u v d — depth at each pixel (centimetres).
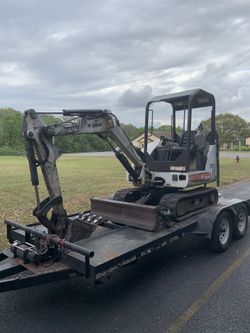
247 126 10150
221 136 9825
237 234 679
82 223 508
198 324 381
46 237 445
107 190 1384
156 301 436
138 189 678
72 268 418
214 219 592
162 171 664
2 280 384
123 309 418
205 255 600
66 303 436
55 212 493
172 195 620
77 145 6212
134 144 699
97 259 418
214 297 442
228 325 378
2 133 7825
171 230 544
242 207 702
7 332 374
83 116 532
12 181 1733
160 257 593
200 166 681
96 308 422
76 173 2156
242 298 439
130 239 498
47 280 404
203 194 672
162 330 371
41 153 477
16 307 428
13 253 466
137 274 521
